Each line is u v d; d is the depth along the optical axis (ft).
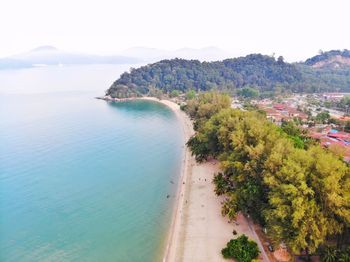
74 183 275.59
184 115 613.11
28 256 180.24
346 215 137.49
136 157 343.87
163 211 223.30
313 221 140.36
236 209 186.09
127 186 268.00
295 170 155.63
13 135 442.09
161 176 287.89
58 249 185.57
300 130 394.11
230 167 216.13
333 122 498.69
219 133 275.39
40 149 374.43
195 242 177.88
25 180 283.18
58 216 221.25
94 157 344.69
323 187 145.59
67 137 428.97
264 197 184.44
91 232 200.95
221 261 159.53
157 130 477.77
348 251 135.64
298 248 142.72
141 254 177.68
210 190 240.32
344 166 155.63
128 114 638.53
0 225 211.00
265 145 212.02
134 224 208.54
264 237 173.47
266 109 631.56
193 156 327.47
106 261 173.68
